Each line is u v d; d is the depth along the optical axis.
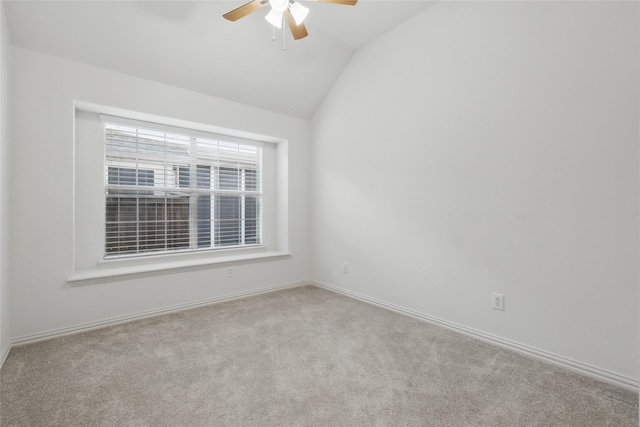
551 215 1.97
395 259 2.97
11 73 2.17
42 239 2.31
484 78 2.29
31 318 2.28
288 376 1.83
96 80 2.51
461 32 2.43
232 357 2.06
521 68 2.09
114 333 2.45
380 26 2.95
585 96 1.82
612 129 1.73
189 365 1.95
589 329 1.83
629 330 1.69
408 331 2.51
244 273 3.48
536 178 2.03
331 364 1.97
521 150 2.09
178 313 2.93
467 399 1.61
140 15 2.35
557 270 1.95
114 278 2.64
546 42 1.97
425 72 2.69
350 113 3.44
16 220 2.21
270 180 4.02
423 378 1.81
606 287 1.76
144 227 3.12
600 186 1.78
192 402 1.58
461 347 2.22
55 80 2.35
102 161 2.83
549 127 1.96
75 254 2.72
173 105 2.91
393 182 2.99
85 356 2.06
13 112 2.19
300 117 3.90
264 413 1.50
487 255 2.29
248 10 2.02
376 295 3.17
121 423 1.42
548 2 1.96
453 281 2.51
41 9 2.10
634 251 1.67
